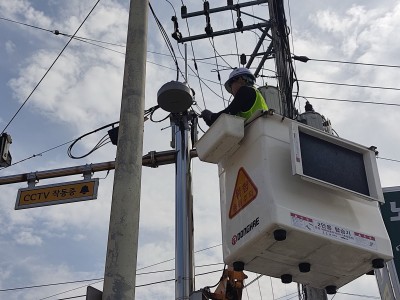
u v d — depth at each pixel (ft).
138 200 14.39
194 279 26.05
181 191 28.43
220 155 17.29
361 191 16.10
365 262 16.02
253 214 15.23
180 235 27.07
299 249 15.38
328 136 16.19
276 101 30.73
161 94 26.53
